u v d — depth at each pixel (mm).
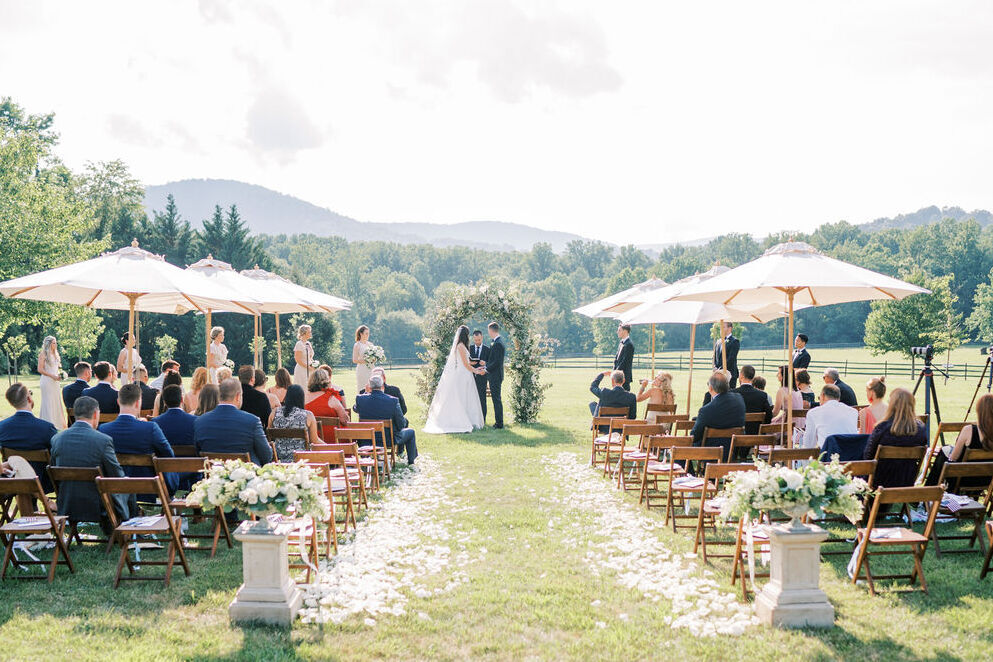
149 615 5230
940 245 87562
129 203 53594
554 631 5035
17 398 6926
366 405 10719
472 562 6496
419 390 17609
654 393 11633
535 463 11430
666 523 7641
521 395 16891
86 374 9922
